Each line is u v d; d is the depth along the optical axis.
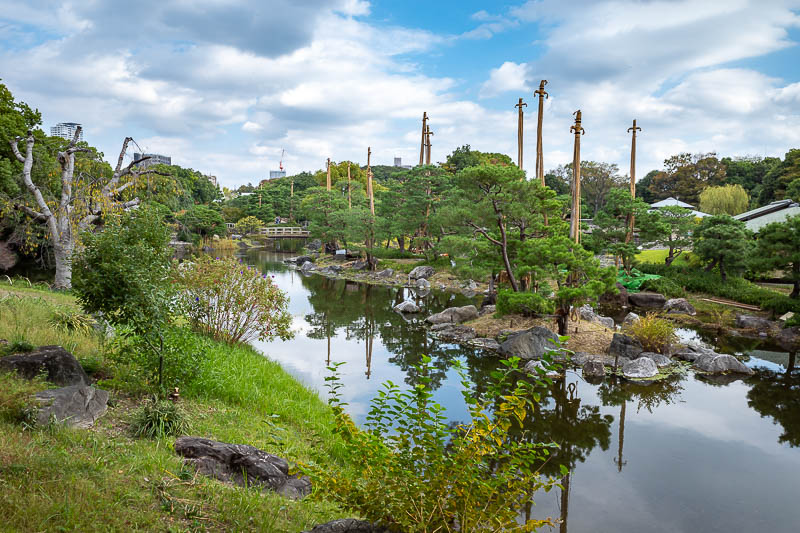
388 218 55.00
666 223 38.22
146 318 8.52
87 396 7.34
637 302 32.53
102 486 5.03
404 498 4.34
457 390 15.57
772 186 66.50
